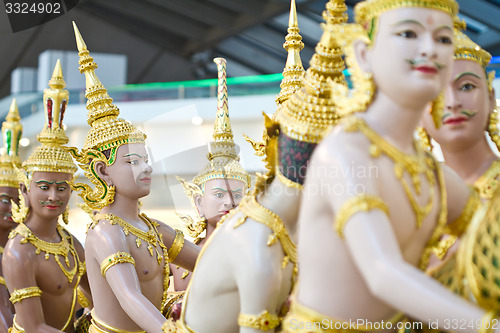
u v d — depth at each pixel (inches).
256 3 397.7
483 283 48.7
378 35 53.6
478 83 71.9
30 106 375.2
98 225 102.3
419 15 52.3
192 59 475.2
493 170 73.2
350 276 54.0
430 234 55.6
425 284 45.6
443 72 52.9
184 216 104.6
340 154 51.9
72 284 124.3
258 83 292.0
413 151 55.6
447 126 71.9
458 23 73.5
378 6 53.6
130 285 95.4
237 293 69.6
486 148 75.1
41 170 119.7
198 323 72.6
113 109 106.6
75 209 157.8
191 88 296.2
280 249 68.6
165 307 107.4
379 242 47.7
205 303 71.7
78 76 427.5
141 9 447.8
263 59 435.2
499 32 325.1
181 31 453.4
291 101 68.5
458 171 75.2
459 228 61.3
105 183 104.3
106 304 100.3
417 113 54.0
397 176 52.6
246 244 67.9
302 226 56.3
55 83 122.9
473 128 71.8
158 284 105.1
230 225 70.9
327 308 55.0
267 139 70.4
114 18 453.1
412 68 52.0
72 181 113.9
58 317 121.9
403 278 45.9
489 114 75.4
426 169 55.0
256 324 65.8
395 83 52.4
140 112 300.7
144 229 104.7
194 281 74.0
